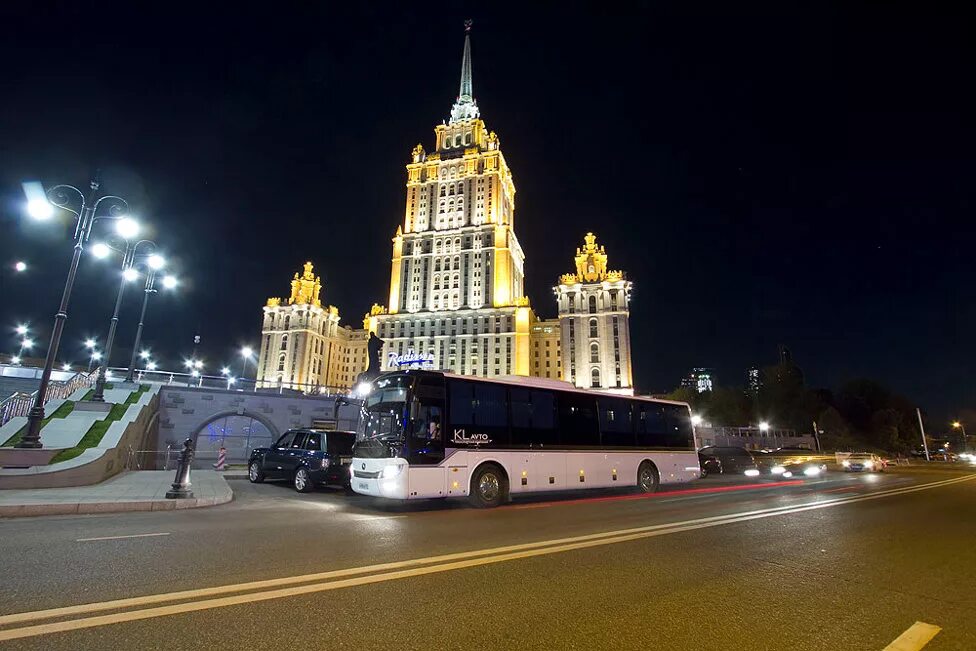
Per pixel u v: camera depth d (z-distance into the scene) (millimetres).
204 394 36344
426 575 5797
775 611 4840
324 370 140625
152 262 25547
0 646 3596
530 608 4758
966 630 4480
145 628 4023
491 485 13805
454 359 121125
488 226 127688
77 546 6969
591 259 118562
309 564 6180
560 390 16328
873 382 86000
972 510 13328
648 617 4598
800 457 47844
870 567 6668
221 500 13141
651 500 15391
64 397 24438
